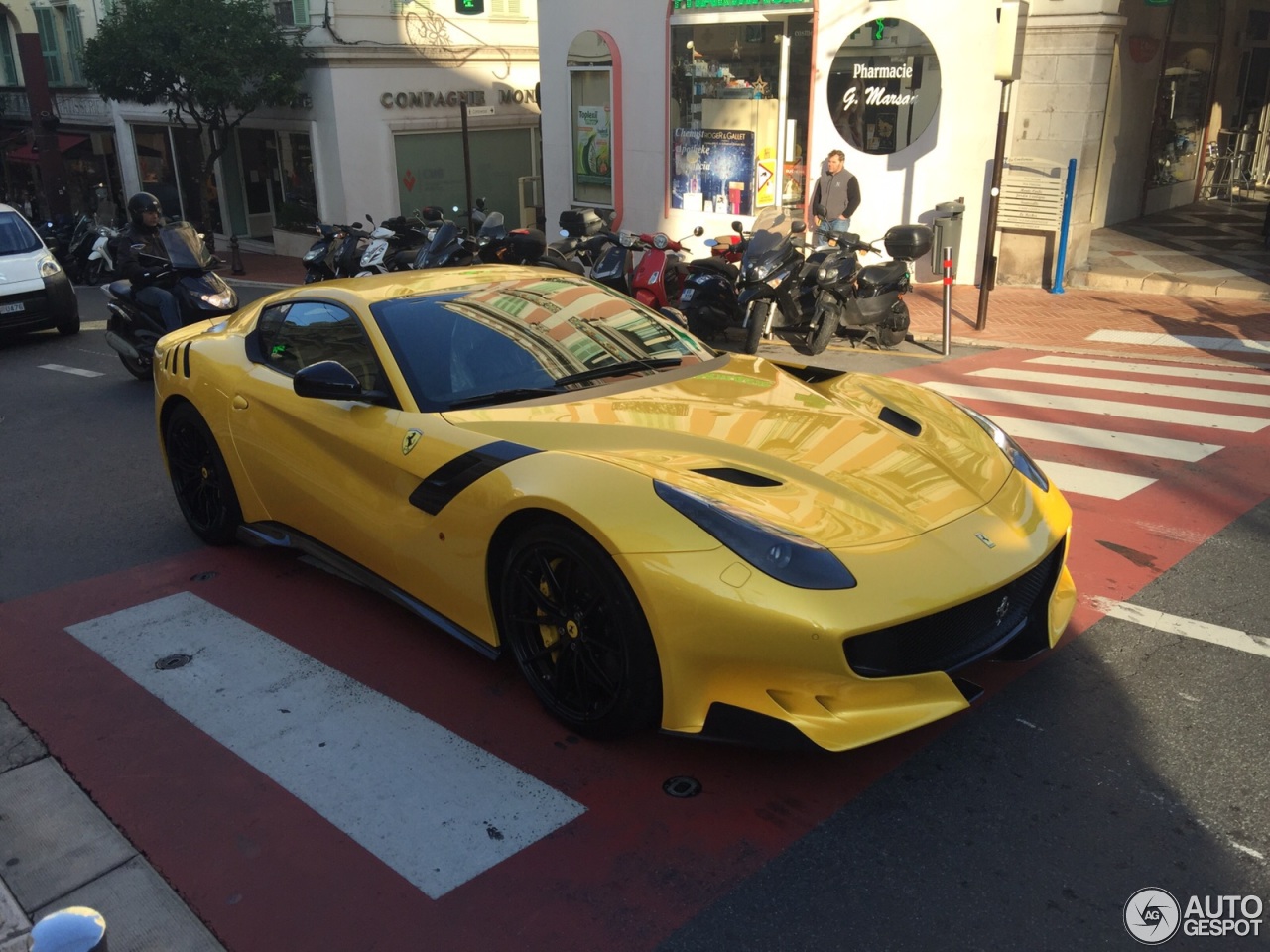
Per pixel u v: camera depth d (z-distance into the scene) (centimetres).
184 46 1931
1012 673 374
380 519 394
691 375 421
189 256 926
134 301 938
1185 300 1159
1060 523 351
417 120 2136
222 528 505
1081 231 1269
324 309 451
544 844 289
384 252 1337
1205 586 444
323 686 380
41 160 2822
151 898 275
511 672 384
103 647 420
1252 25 1730
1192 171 1716
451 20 2148
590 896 269
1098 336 1017
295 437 439
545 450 345
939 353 983
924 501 329
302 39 2031
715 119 1484
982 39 1229
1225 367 880
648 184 1580
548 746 336
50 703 378
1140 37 1438
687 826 295
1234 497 555
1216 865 274
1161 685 364
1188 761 319
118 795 321
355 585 470
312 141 2108
